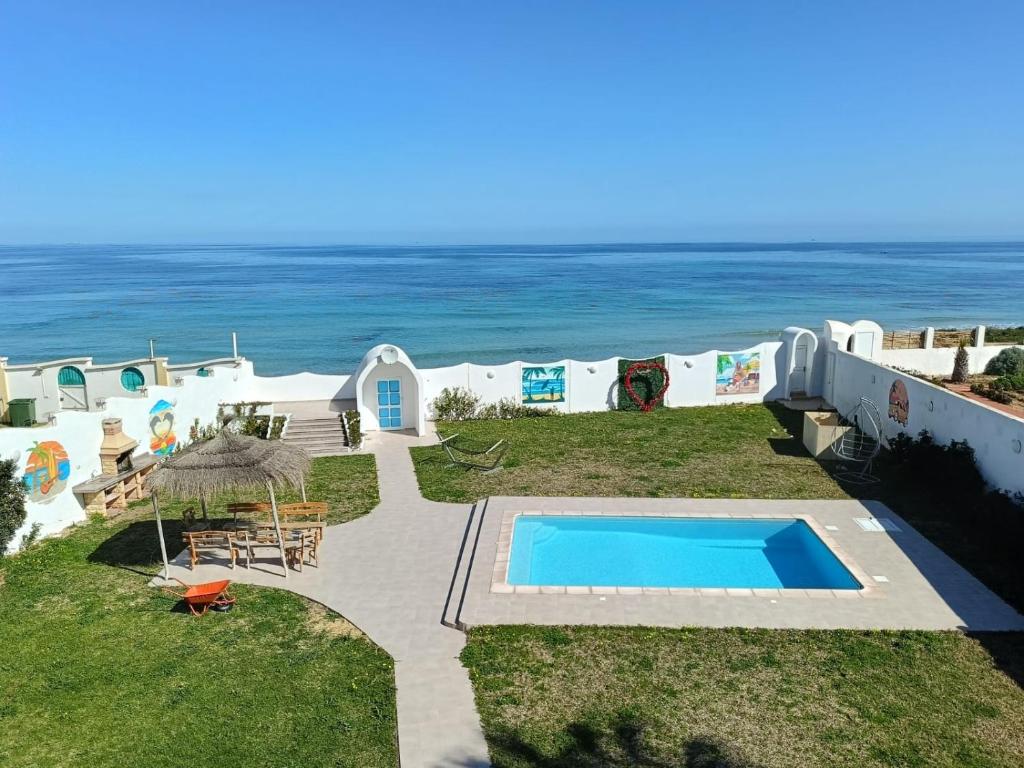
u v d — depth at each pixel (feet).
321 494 59.41
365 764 27.68
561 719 30.09
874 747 28.12
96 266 634.02
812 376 92.89
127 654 35.50
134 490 59.47
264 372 163.22
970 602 39.40
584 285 373.61
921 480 58.44
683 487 59.57
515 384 87.86
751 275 448.65
